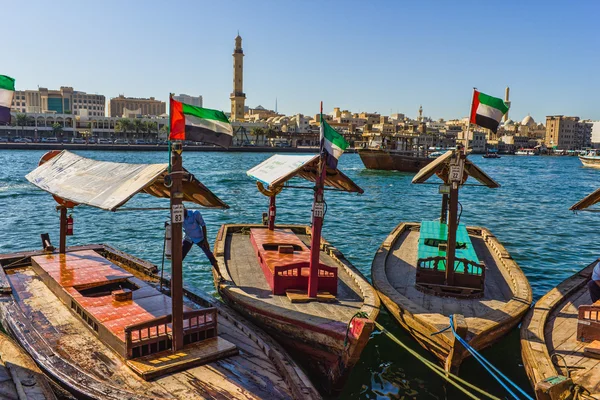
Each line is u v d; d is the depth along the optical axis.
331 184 15.31
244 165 98.44
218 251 16.83
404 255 17.98
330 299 12.23
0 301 12.19
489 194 57.41
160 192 12.55
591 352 9.84
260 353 9.82
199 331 9.87
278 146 167.38
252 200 46.59
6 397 7.79
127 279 12.91
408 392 11.23
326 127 12.00
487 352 12.76
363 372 12.09
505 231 31.62
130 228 30.33
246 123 174.50
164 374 8.79
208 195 11.16
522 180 81.75
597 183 77.31
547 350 10.04
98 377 8.65
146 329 9.86
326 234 29.59
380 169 91.56
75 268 13.74
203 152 152.50
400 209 42.66
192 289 13.31
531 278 20.52
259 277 14.44
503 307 12.10
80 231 29.36
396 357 12.87
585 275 14.91
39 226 30.50
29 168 71.19
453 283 13.58
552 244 27.30
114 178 11.55
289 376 8.72
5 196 42.91
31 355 9.52
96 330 10.25
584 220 36.62
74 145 131.25
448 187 13.59
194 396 8.18
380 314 15.58
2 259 15.00
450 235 13.38
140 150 138.50
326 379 10.92
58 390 8.75
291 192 53.78
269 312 11.37
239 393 8.34
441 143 184.88
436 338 10.67
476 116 13.46
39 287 13.28
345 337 9.81
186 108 9.48
